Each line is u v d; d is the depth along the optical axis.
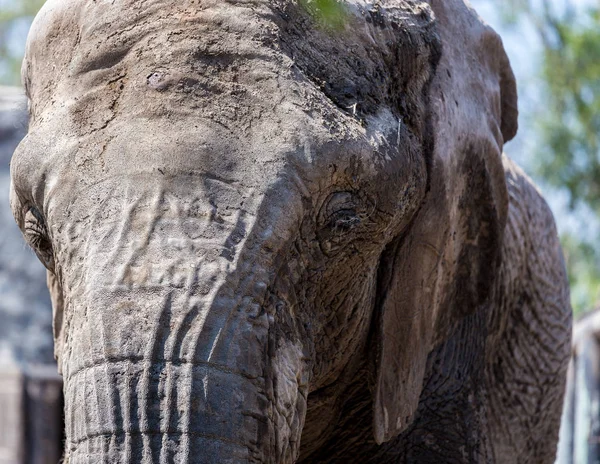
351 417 7.62
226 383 5.18
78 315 5.33
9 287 19.98
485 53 7.51
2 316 19.94
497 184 7.45
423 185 6.52
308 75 5.86
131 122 5.51
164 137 5.46
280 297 5.63
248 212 5.46
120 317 5.19
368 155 5.88
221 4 5.78
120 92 5.61
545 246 10.05
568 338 10.45
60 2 6.09
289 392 5.55
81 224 5.45
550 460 10.50
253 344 5.34
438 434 8.09
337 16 6.07
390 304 6.74
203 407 5.11
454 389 8.17
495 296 8.88
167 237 5.31
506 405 9.41
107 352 5.16
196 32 5.68
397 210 6.20
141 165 5.42
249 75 5.66
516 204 9.41
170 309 5.20
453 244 7.23
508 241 9.06
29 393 19.80
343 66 6.02
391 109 6.30
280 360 5.54
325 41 5.99
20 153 5.76
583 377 15.54
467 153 7.07
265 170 5.54
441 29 7.02
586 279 19.58
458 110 6.95
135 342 5.15
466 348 8.30
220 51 5.66
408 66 6.51
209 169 5.45
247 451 5.20
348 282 6.24
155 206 5.36
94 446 5.11
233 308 5.30
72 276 5.43
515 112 8.06
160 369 5.12
